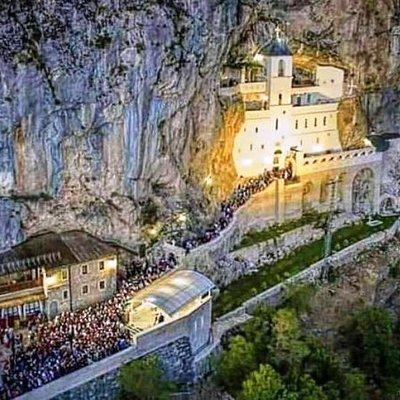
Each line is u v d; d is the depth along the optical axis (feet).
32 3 221.46
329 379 223.30
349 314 274.57
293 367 218.79
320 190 333.01
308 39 336.29
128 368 189.26
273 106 315.17
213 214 281.13
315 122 335.26
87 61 230.68
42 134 227.40
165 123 257.14
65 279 220.23
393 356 243.81
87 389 188.14
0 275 210.79
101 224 244.83
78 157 236.63
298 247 305.12
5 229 222.28
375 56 352.08
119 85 237.25
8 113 216.95
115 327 206.80
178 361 212.43
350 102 349.61
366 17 341.21
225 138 295.07
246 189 301.63
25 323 208.85
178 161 267.59
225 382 212.23
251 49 319.06
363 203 357.82
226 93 300.20
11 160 221.25
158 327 205.36
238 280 270.67
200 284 223.51
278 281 273.13
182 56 253.44
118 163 244.83
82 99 231.91
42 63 223.10
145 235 255.29
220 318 240.94
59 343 196.03
